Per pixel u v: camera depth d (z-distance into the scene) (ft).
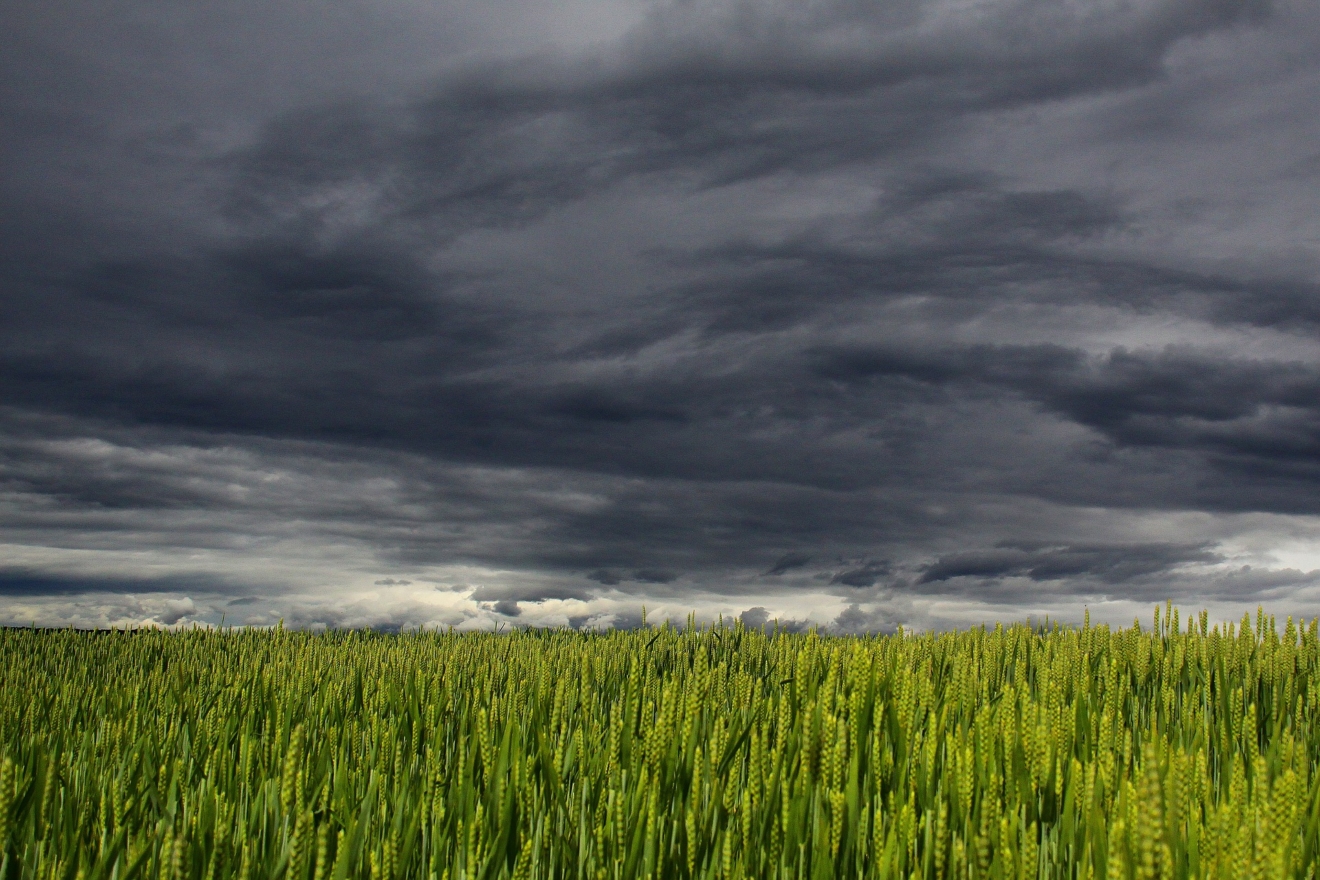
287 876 11.57
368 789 15.61
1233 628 29.78
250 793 16.11
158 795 16.02
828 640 32.04
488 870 12.11
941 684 24.94
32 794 14.01
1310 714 22.91
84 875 11.94
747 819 12.44
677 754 15.35
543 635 48.03
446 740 22.12
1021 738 14.97
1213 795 15.56
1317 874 11.11
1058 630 33.83
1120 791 11.54
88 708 27.71
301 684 28.96
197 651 43.37
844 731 13.32
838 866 12.26
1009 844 11.09
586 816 13.73
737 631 37.29
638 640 38.09
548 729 20.76
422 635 48.16
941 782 13.21
